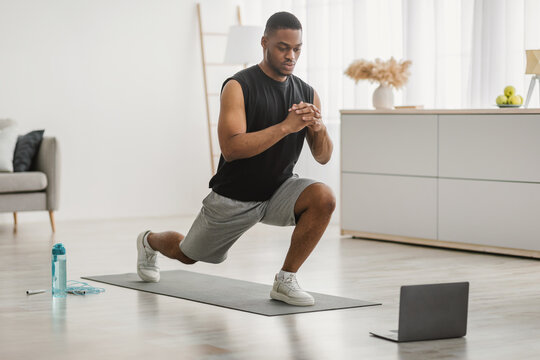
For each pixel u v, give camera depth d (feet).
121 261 15.97
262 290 12.61
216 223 11.58
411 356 8.67
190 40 26.13
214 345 9.21
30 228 21.89
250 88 11.00
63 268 12.18
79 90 24.43
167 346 9.18
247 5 26.63
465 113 17.17
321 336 9.61
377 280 13.71
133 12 25.16
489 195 16.89
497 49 18.61
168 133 25.89
